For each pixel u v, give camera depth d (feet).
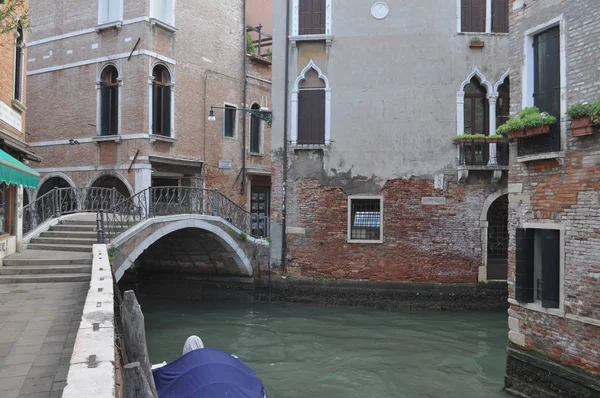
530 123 23.03
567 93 22.30
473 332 36.63
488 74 43.37
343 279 44.60
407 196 43.73
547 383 22.76
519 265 24.47
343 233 44.70
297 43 45.57
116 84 53.06
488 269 43.39
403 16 44.19
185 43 55.93
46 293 25.85
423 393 25.67
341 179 44.80
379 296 43.65
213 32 59.72
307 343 34.65
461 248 43.01
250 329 38.78
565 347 22.03
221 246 47.29
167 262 53.31
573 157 21.81
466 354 31.81
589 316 20.93
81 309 22.38
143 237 38.65
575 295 21.57
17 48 35.40
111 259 34.96
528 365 23.88
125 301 15.87
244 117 63.98
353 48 44.88
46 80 57.06
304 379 27.91
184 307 47.50
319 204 45.21
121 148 52.11
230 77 62.13
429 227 43.32
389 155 44.11
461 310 42.57
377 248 44.06
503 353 31.96
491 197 42.83
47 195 43.70
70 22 55.62
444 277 43.04
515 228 25.02
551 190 22.93
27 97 58.13
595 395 20.30
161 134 53.78
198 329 39.17
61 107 56.03
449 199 43.21
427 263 43.21
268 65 68.08
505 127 24.59
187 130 56.13
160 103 53.83
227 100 61.67
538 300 24.18
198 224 43.60
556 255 22.84
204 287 51.37
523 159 24.02
